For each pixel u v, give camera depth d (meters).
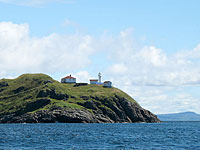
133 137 149.88
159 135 164.00
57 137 148.38
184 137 152.12
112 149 106.06
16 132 185.25
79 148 108.19
